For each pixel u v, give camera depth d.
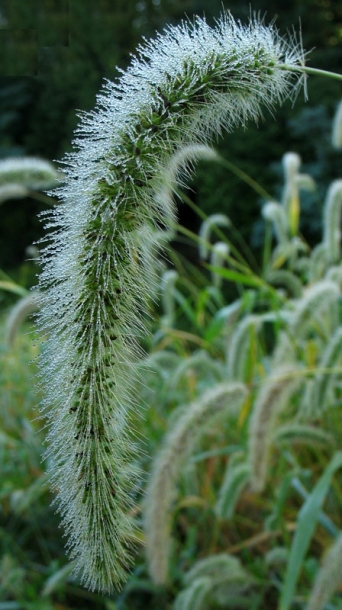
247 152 15.70
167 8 18.56
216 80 1.92
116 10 19.16
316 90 15.85
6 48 18.25
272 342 9.45
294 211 5.82
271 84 2.03
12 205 18.45
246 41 1.97
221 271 4.84
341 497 4.23
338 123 5.22
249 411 4.58
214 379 5.34
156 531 3.20
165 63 1.91
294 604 4.11
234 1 17.44
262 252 15.17
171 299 5.77
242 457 4.21
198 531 4.86
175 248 16.25
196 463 5.02
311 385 4.16
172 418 4.43
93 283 1.79
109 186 1.82
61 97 18.66
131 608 4.57
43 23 18.36
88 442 1.81
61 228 1.86
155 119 1.85
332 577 2.80
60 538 5.21
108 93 1.92
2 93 18.77
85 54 18.50
